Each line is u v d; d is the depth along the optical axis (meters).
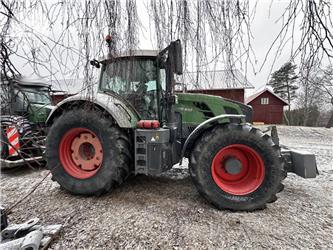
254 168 2.35
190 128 2.90
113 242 1.72
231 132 2.28
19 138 3.51
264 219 2.04
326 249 1.61
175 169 3.77
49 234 1.76
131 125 2.48
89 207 2.30
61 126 2.63
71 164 2.69
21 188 2.92
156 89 2.68
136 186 2.90
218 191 2.24
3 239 1.69
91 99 2.11
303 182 3.08
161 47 1.45
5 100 1.56
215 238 1.75
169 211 2.20
